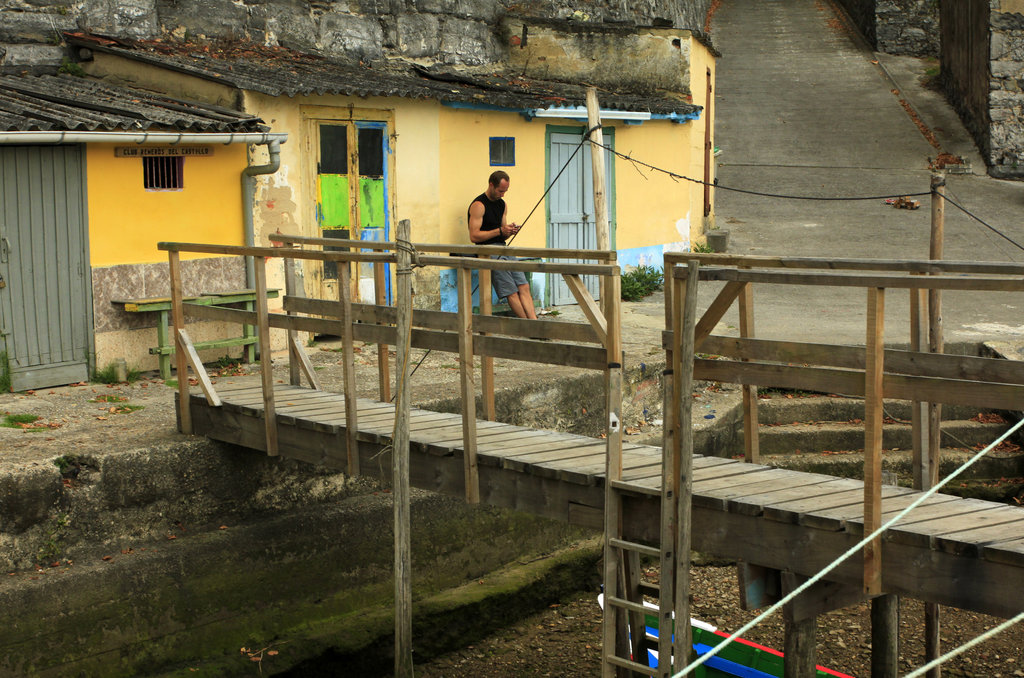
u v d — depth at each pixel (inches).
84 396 358.9
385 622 318.3
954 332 479.8
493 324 238.4
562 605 369.1
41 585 260.5
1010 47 817.5
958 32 927.7
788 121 914.7
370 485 343.9
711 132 708.7
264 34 498.9
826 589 212.2
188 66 421.4
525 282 482.9
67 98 386.6
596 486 223.0
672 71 618.8
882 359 183.6
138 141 364.2
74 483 279.0
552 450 248.5
